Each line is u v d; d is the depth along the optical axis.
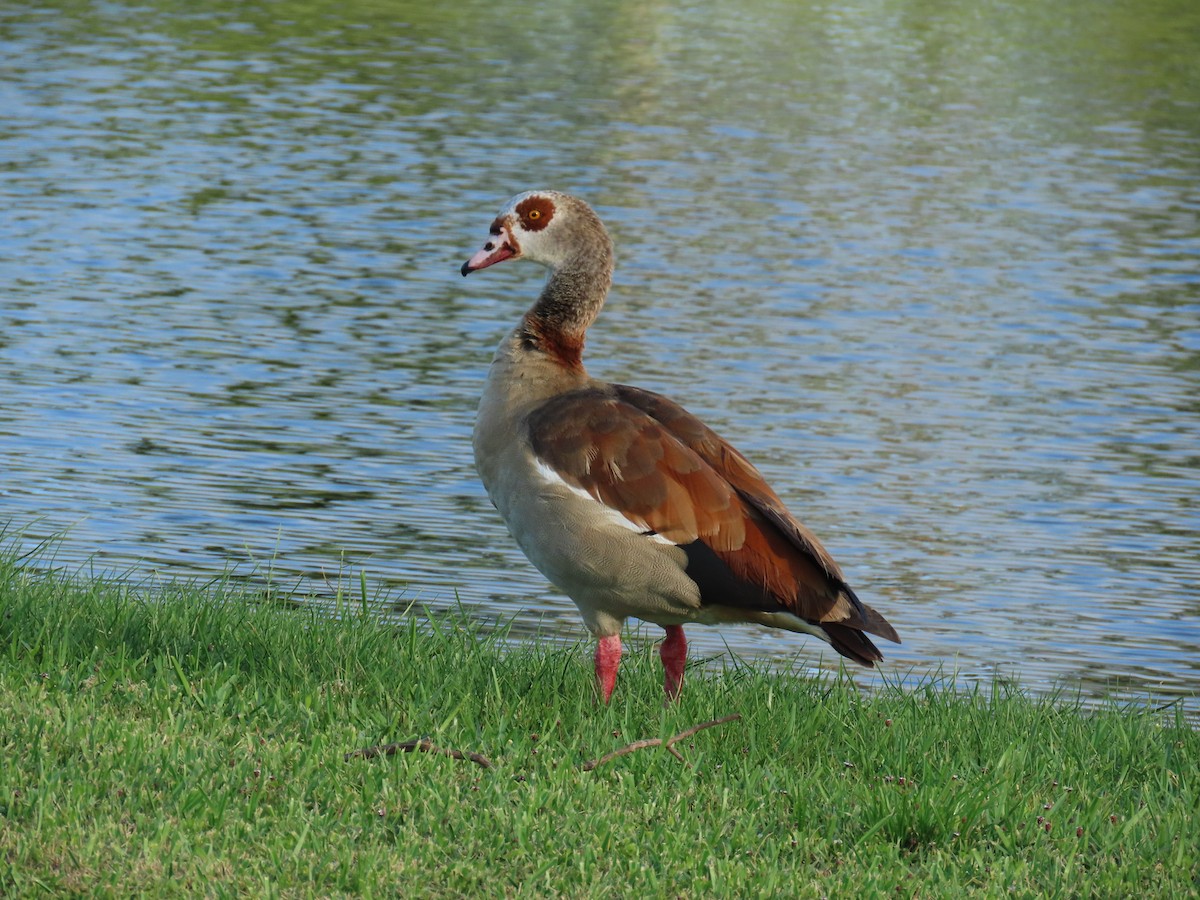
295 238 28.03
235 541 15.55
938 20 55.78
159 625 9.36
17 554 12.61
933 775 7.88
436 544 15.82
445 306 24.80
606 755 7.59
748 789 7.53
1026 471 18.94
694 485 8.44
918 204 32.56
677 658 8.90
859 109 41.53
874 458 19.11
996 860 6.99
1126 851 7.15
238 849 6.42
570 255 9.20
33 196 29.75
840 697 9.43
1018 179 35.06
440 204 30.70
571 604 14.33
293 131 35.97
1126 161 37.16
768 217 30.97
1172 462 19.47
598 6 54.97
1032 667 13.60
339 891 6.19
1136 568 16.19
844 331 24.25
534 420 8.73
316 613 10.53
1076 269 28.41
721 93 42.59
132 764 7.01
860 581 15.60
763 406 20.78
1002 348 23.84
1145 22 56.56
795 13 55.94
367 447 18.72
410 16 50.78
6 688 7.77
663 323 24.11
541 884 6.42
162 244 27.27
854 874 6.75
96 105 37.28
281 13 49.66
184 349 22.02
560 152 35.34
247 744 7.44
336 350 22.36
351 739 7.68
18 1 48.88
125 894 5.98
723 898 6.45
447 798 7.01
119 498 16.58
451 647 9.72
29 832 6.29
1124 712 10.52
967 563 16.12
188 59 42.72
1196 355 23.89
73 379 20.48
